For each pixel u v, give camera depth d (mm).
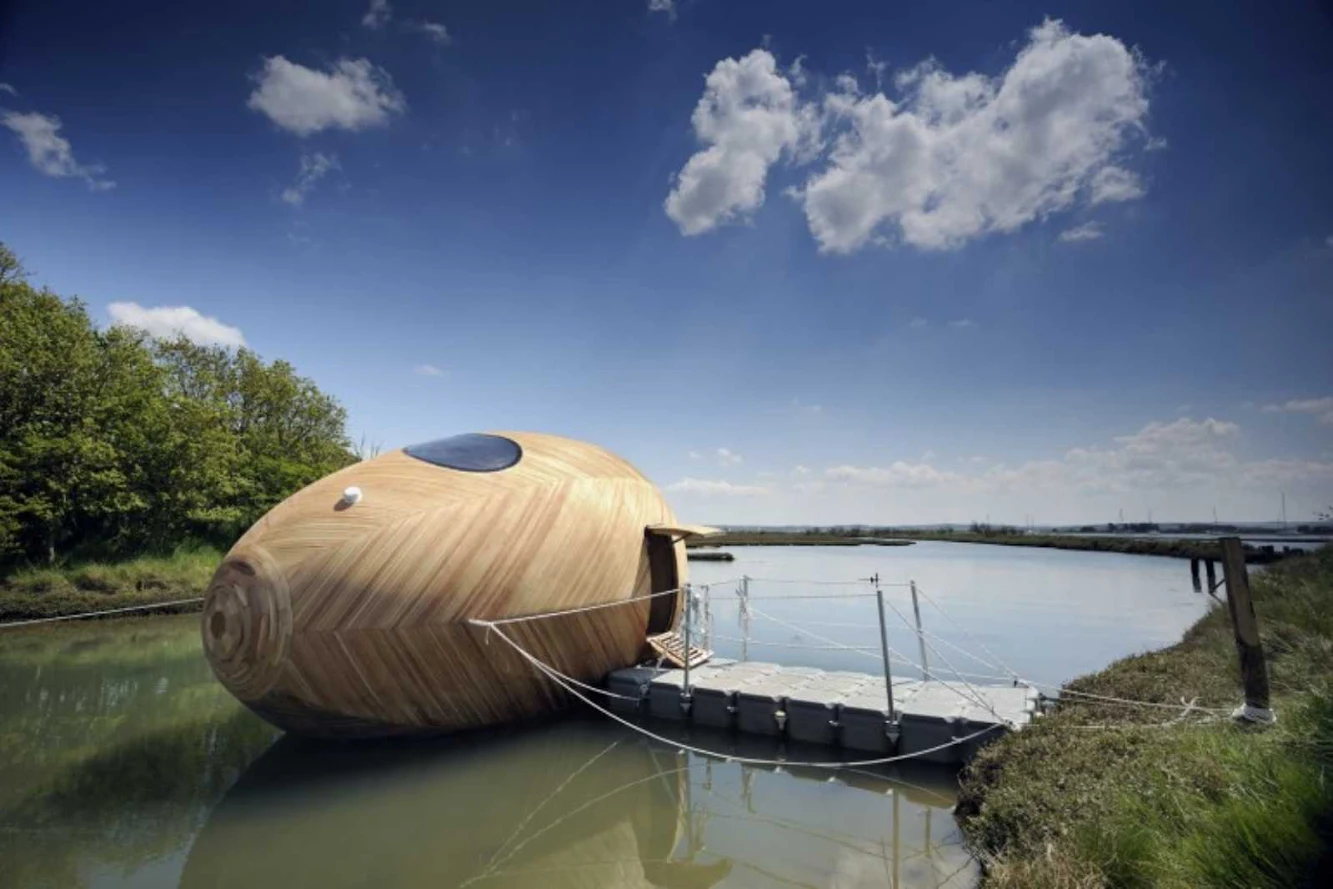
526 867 6609
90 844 6852
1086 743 7344
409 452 10484
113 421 25672
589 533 10516
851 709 9461
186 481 27344
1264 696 7293
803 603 27203
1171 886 4336
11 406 23422
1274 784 4797
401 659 8680
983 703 9211
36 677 13422
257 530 8922
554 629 9992
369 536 8617
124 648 16125
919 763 9047
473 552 9180
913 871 6340
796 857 6715
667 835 7258
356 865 6555
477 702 9508
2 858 6543
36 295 26016
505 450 10891
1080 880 4742
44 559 23125
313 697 8359
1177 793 5383
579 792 8367
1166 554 53250
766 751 9609
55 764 8977
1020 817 6133
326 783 8469
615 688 11055
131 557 25391
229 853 6719
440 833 7277
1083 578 36062
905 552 69000
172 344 36906
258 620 8195
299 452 39969
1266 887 4023
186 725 10617
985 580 35219
